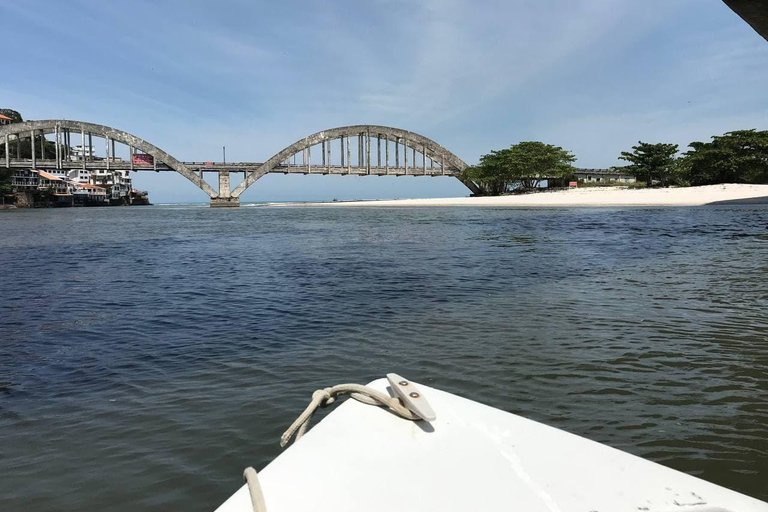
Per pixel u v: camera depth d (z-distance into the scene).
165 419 3.90
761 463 3.11
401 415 2.06
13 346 5.99
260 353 5.60
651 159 77.38
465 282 10.09
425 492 1.58
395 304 8.11
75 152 172.88
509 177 99.00
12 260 15.77
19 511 2.76
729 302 7.78
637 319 6.81
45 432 3.70
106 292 9.73
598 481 1.68
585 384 4.49
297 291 9.48
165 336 6.41
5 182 121.38
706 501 1.60
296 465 1.71
